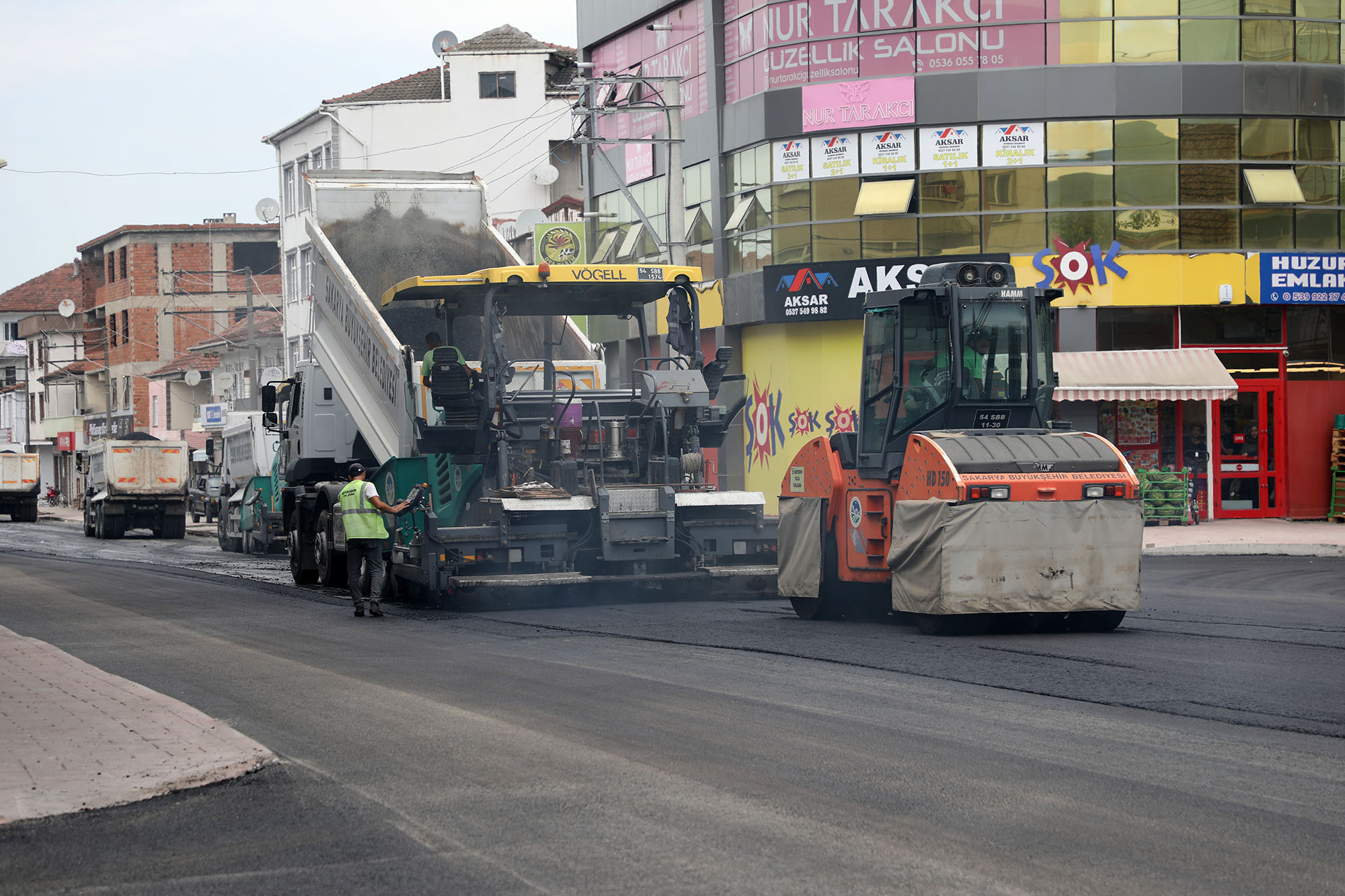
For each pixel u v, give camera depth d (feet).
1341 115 103.60
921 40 104.32
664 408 57.26
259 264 292.20
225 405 230.48
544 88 210.79
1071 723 29.48
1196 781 24.06
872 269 104.53
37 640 47.96
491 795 23.75
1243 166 102.89
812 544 51.19
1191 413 104.94
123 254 291.99
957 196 104.06
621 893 18.19
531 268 58.03
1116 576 45.14
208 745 27.84
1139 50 102.58
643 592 59.41
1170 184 102.63
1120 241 102.63
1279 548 83.76
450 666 40.01
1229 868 18.92
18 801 23.38
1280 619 49.06
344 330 69.36
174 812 23.18
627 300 62.49
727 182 115.44
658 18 124.16
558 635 47.16
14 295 363.15
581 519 56.44
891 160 104.99
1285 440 104.53
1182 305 103.04
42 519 228.63
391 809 22.99
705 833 20.97
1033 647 41.86
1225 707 31.12
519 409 57.11
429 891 18.52
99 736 28.81
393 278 72.08
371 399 65.57
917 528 45.62
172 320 286.46
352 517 56.44
